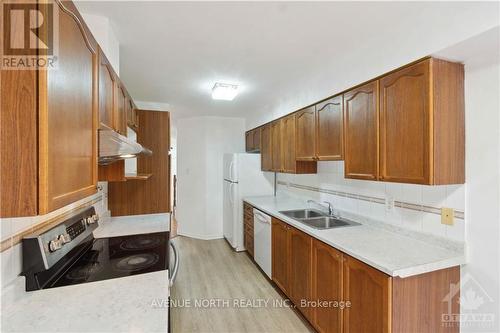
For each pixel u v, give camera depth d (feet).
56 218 5.02
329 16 5.14
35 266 3.92
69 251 4.92
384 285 4.66
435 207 5.63
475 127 4.92
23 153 2.10
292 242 8.09
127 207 9.19
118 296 3.79
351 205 8.14
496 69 4.64
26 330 3.01
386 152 5.50
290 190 12.46
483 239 4.86
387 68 5.70
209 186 15.72
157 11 4.97
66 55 2.65
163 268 4.83
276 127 11.21
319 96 8.37
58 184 2.42
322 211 9.59
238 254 13.03
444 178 4.80
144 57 7.14
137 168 9.40
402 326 4.66
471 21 4.10
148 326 3.08
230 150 16.20
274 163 11.46
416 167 4.90
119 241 6.41
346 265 5.65
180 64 7.65
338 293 5.90
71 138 2.78
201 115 15.65
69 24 2.73
